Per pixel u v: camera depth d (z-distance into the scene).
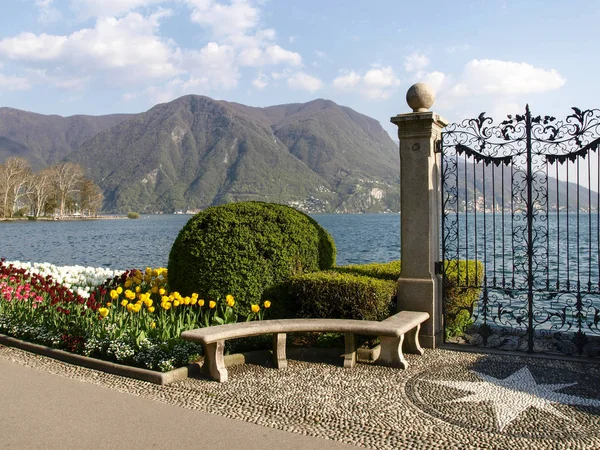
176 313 7.41
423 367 6.33
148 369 6.04
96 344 6.62
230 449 4.06
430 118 6.95
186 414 4.82
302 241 7.56
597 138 6.32
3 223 95.25
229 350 6.84
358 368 6.33
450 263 8.41
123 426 4.52
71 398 5.25
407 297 7.24
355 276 7.29
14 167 100.81
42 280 8.75
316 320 6.52
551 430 4.44
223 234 7.25
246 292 7.13
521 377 5.91
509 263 19.39
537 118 6.69
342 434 4.37
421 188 7.15
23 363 6.65
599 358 6.63
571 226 39.12
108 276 11.00
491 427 4.50
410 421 4.64
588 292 6.64
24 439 4.23
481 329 7.27
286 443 4.17
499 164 6.96
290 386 5.66
